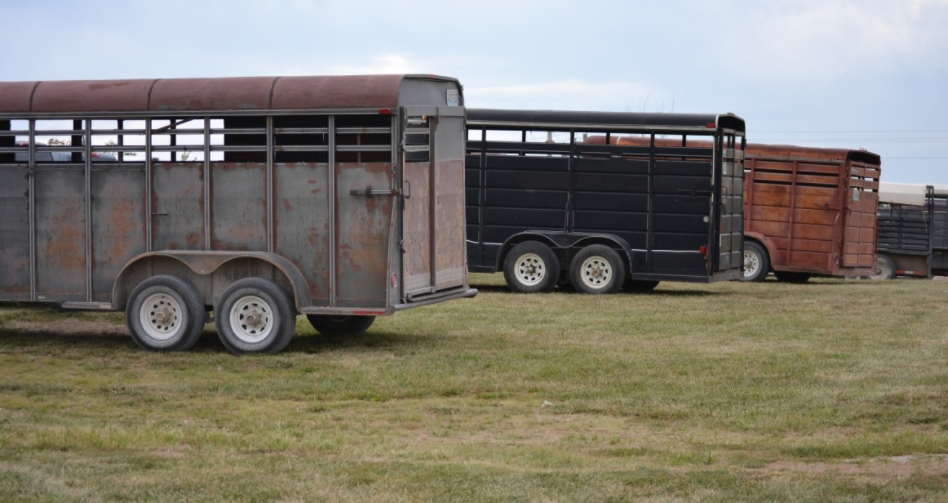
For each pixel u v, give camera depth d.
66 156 13.23
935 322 15.60
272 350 12.23
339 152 12.10
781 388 10.52
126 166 12.60
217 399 10.12
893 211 26.42
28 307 15.98
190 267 12.34
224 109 12.13
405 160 12.07
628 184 19.16
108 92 12.51
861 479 7.13
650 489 6.89
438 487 6.92
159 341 12.47
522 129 19.55
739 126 19.70
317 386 10.59
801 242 22.67
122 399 10.05
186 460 7.63
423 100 12.52
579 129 19.20
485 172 19.75
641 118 18.92
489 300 18.09
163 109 12.32
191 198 12.43
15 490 6.69
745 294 19.80
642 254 19.19
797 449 8.14
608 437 8.70
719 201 18.75
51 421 8.93
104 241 12.71
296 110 11.91
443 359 12.06
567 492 6.82
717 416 9.42
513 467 7.58
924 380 10.84
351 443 8.38
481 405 9.92
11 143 13.03
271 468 7.41
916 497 6.65
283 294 12.16
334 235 12.05
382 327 14.67
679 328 14.77
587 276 19.41
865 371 11.40
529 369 11.48
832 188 22.41
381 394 10.30
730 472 7.38
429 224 12.76
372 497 6.70
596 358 12.18
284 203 12.18
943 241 26.12
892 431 8.89
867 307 17.52
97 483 6.93
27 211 12.87
